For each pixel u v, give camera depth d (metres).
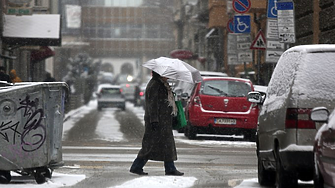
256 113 48.66
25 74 99.56
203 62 132.62
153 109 26.38
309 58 20.78
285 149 20.33
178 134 56.44
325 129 17.94
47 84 23.33
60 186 23.03
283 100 21.03
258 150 24.83
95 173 27.59
